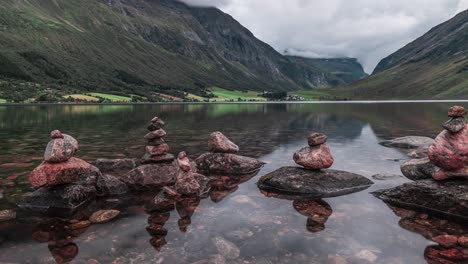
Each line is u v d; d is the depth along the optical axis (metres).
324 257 8.91
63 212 12.54
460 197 12.30
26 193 13.87
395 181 16.89
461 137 13.19
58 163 13.91
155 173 16.80
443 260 8.71
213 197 14.52
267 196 14.73
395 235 10.37
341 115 76.56
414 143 28.08
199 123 54.28
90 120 59.47
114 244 9.72
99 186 15.04
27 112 84.75
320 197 14.54
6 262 8.60
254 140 32.78
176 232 10.60
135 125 49.25
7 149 26.05
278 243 9.78
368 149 27.05
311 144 17.61
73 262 8.62
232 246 9.54
